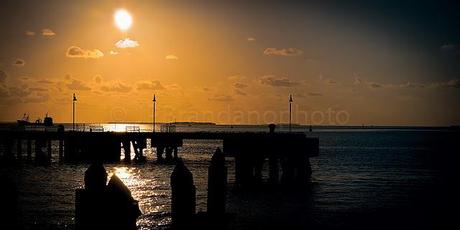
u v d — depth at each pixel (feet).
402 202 197.16
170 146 353.10
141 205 178.40
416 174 320.29
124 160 350.64
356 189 238.27
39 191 206.69
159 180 256.93
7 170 295.89
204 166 346.74
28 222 139.85
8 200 37.11
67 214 152.25
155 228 139.95
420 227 150.20
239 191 222.07
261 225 148.66
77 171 291.17
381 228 147.84
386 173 326.44
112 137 346.74
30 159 349.20
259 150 251.19
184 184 50.49
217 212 55.62
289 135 258.57
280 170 317.01
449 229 147.74
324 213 169.89
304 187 241.55
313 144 260.42
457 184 262.67
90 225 34.94
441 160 449.89
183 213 50.44
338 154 545.85
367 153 565.12
